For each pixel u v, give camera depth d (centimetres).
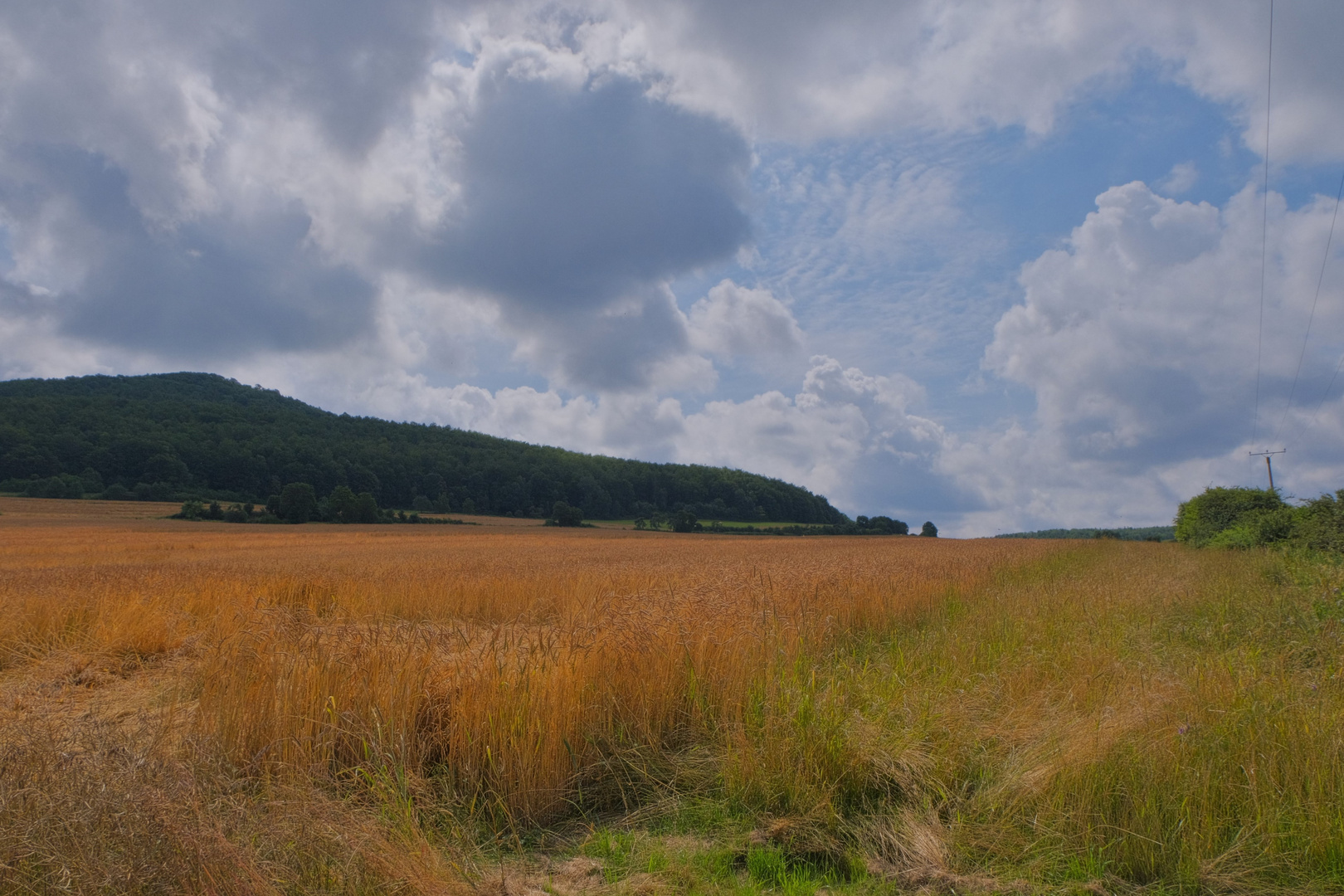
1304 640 721
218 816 329
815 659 672
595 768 464
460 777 436
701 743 492
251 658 509
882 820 388
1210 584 1267
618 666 537
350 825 332
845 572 1255
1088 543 4350
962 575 1403
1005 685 560
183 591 1220
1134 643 753
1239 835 347
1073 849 354
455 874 334
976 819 382
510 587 1434
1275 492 3881
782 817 393
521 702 451
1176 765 387
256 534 6231
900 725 475
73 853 290
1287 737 415
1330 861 331
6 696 621
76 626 958
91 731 406
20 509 7562
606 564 2228
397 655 517
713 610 702
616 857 370
